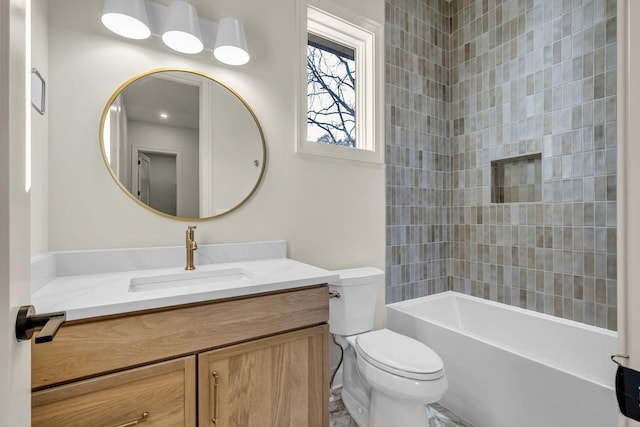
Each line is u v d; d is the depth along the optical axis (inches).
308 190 73.3
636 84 19.5
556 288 76.6
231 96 62.7
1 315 14.7
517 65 84.4
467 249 97.3
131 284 45.6
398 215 90.1
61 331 30.3
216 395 38.1
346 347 68.7
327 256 76.3
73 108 48.7
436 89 99.5
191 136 58.6
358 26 82.0
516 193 88.7
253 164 65.1
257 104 65.9
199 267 55.2
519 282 84.1
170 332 35.5
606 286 68.2
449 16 101.1
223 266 56.3
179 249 55.8
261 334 41.6
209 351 37.8
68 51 48.4
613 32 66.9
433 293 97.9
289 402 43.8
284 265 57.4
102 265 49.5
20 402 17.5
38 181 42.1
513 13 85.4
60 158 47.6
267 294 42.4
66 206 48.1
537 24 80.0
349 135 88.0
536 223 80.6
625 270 20.1
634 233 19.6
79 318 30.7
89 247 49.8
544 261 78.9
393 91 89.4
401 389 49.1
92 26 50.3
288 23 70.4
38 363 29.2
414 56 94.3
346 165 80.0
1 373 14.7
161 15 54.9
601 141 68.7
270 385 42.3
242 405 40.1
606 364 66.0
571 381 49.6
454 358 67.6
